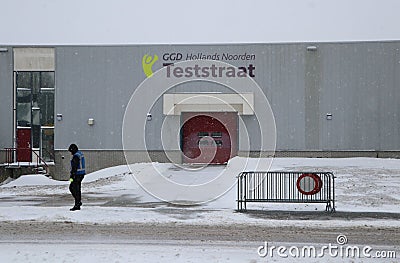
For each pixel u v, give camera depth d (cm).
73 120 3244
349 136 3147
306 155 3153
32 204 1738
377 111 3139
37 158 3195
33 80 3309
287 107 3166
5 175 3059
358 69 3144
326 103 3155
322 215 1467
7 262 928
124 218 1405
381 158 3095
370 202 1677
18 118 3312
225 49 3181
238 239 1134
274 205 1638
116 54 3231
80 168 1559
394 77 3131
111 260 935
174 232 1215
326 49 3153
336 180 2167
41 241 1112
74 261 931
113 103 3228
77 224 1323
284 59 3167
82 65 3247
